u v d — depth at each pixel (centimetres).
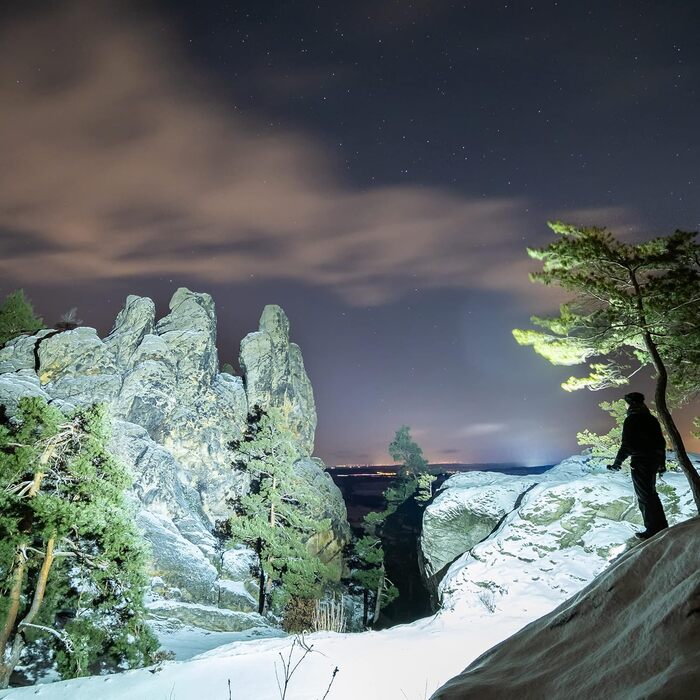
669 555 218
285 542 3941
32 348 4072
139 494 3556
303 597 3506
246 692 1002
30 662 2109
